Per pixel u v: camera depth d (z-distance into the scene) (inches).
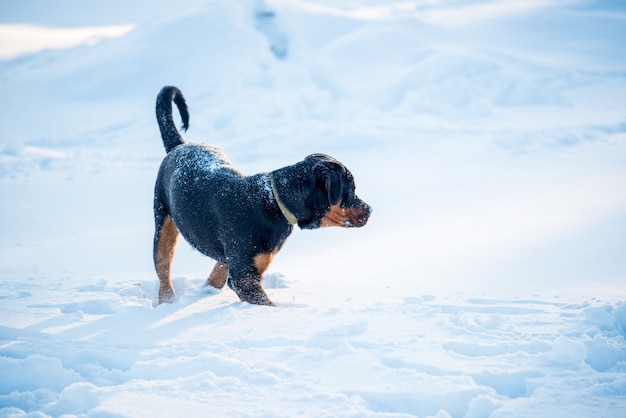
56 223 413.1
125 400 140.9
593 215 377.7
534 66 1291.8
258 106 984.9
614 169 529.3
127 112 1210.0
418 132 800.9
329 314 199.5
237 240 218.2
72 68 1512.1
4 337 186.9
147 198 513.7
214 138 836.6
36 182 602.9
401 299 224.5
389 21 1609.3
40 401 146.7
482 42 1507.1
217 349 169.6
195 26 1534.2
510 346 166.9
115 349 170.9
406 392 142.1
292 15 1599.4
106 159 755.4
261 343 174.2
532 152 645.9
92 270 288.2
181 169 237.1
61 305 214.7
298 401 139.3
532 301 214.2
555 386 143.3
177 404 138.9
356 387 145.3
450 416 132.7
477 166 588.7
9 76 1582.2
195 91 1228.5
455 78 1109.7
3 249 336.8
